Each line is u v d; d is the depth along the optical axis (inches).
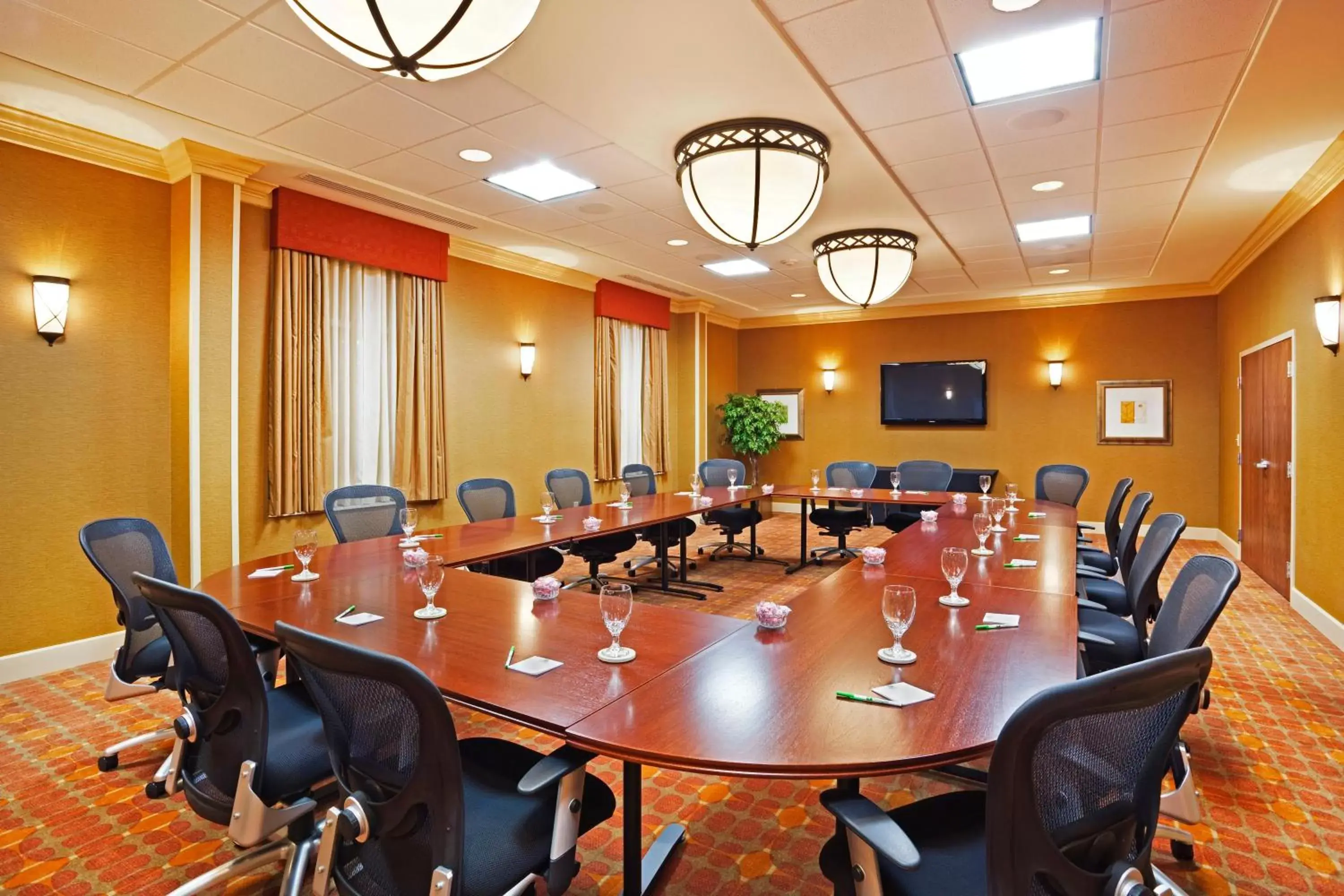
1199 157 158.6
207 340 160.2
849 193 183.8
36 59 117.3
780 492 245.9
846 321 380.5
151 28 108.3
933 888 50.8
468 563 127.5
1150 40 110.9
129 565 99.7
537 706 60.8
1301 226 187.5
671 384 354.9
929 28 108.0
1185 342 306.3
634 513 189.6
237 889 78.8
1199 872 81.0
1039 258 255.9
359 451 203.5
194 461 158.4
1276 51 112.3
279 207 178.5
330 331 193.5
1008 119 139.5
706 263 266.8
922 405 358.0
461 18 76.7
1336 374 163.5
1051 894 44.4
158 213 160.1
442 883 48.4
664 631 83.0
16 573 141.5
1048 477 235.0
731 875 81.4
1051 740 43.2
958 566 93.0
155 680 101.1
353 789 55.6
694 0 100.8
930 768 51.2
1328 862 82.7
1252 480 240.5
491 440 249.0
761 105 133.7
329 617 88.2
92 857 84.7
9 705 129.0
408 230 211.5
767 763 50.2
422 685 46.7
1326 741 113.3
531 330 265.0
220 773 68.9
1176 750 74.5
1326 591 171.0
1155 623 86.4
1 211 138.2
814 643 78.1
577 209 199.9
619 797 99.7
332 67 120.0
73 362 148.2
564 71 121.0
